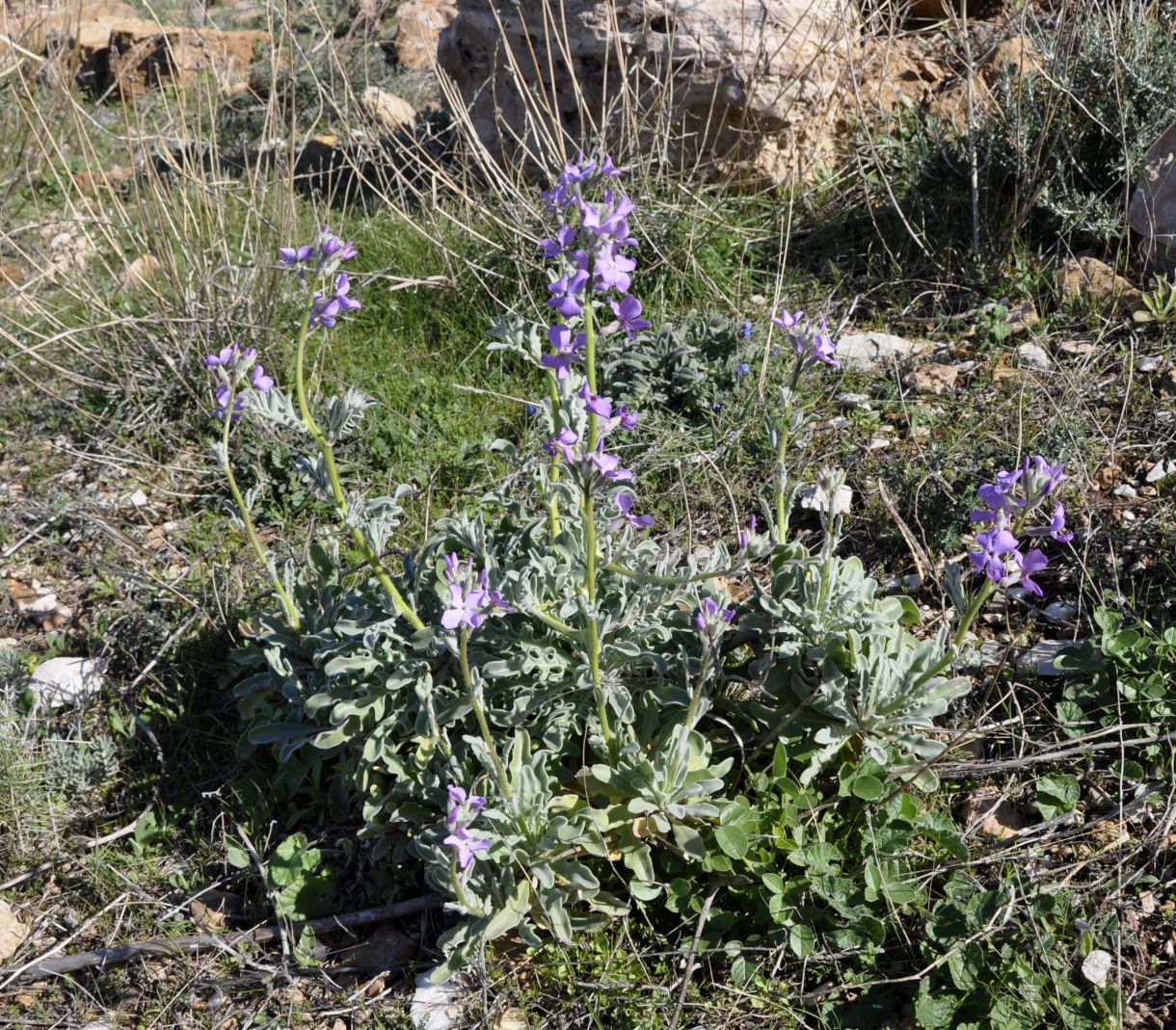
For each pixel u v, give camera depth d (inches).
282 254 101.9
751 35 223.0
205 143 236.4
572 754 115.0
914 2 274.4
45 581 165.6
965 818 114.3
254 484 173.8
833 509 105.0
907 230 209.0
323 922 111.4
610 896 106.3
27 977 110.9
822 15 229.8
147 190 249.3
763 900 105.1
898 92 243.4
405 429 178.1
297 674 123.3
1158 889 104.7
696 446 167.6
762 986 101.0
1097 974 96.3
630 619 106.5
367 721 114.5
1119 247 188.7
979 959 97.8
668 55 217.3
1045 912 100.5
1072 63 205.2
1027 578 95.0
